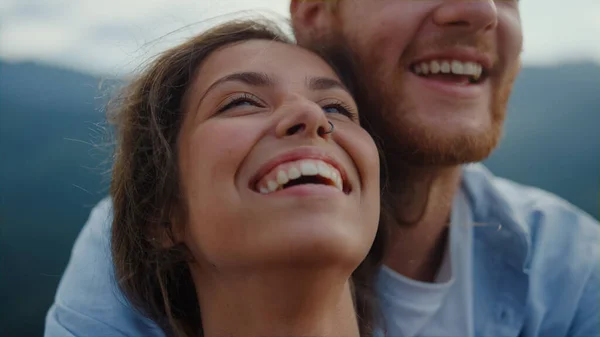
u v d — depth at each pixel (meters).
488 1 1.37
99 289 1.55
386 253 1.59
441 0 1.37
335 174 1.11
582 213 1.95
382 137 1.47
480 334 1.62
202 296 1.24
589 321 1.71
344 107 1.27
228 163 1.07
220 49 1.32
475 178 1.80
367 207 1.16
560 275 1.75
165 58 1.38
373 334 1.51
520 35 1.49
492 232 1.73
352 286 1.46
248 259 1.05
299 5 1.62
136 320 1.49
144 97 1.40
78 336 1.44
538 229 1.84
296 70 1.23
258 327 1.12
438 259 1.69
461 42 1.40
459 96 1.40
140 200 1.36
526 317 1.67
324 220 1.02
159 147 1.29
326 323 1.13
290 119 1.08
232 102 1.18
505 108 1.55
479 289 1.67
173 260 1.29
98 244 1.68
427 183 1.54
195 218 1.14
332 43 1.52
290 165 1.07
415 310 1.57
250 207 1.05
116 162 1.45
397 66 1.42
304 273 1.04
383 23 1.40
